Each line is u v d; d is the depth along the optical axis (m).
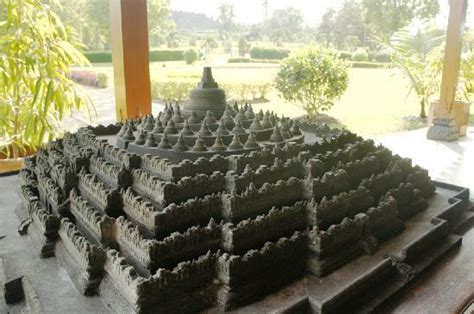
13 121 6.46
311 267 3.19
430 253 3.78
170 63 21.50
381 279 3.23
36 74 6.24
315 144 4.15
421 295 3.23
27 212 4.04
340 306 2.89
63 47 6.14
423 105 14.62
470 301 3.15
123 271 2.61
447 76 10.94
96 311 2.68
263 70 18.44
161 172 3.29
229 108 4.35
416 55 14.67
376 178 4.16
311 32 33.00
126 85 5.27
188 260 2.84
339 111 14.65
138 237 2.76
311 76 11.75
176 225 2.92
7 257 3.40
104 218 3.02
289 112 12.86
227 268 2.72
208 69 4.39
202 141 3.63
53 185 3.72
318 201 3.57
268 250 2.92
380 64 24.17
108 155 3.76
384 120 13.61
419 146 9.87
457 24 10.55
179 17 31.80
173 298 2.62
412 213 4.36
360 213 3.65
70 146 4.21
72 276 3.02
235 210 3.08
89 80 16.83
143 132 3.88
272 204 3.34
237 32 33.31
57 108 6.16
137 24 5.21
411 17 22.53
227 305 2.72
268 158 3.66
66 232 3.22
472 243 4.18
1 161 6.21
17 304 3.07
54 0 7.04
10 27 6.01
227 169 3.49
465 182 7.00
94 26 14.87
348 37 31.05
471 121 14.27
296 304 2.74
